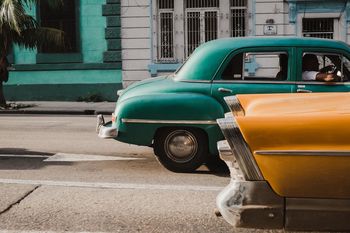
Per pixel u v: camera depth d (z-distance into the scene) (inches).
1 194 227.5
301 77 261.7
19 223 186.2
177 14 769.6
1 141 387.2
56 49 800.9
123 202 212.8
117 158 313.1
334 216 123.6
